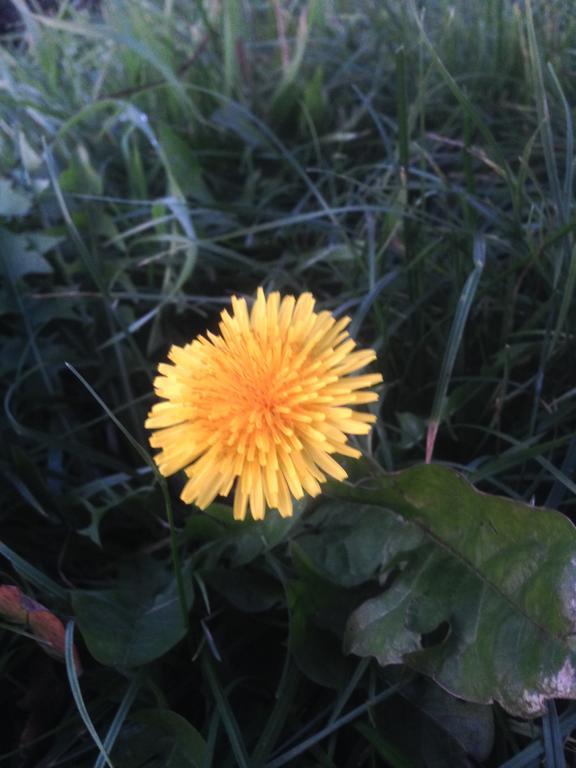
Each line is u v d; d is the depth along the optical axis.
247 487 0.11
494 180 0.20
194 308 0.19
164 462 0.12
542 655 0.11
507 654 0.11
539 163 0.21
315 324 0.12
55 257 0.20
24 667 0.14
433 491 0.12
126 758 0.12
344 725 0.13
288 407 0.11
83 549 0.16
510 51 0.23
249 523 0.13
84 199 0.20
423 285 0.17
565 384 0.16
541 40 0.23
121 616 0.13
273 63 0.26
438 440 0.16
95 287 0.20
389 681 0.12
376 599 0.12
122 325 0.18
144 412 0.18
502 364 0.16
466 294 0.14
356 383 0.12
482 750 0.12
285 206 0.22
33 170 0.20
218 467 0.12
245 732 0.13
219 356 0.12
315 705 0.13
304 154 0.23
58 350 0.18
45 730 0.13
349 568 0.13
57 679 0.13
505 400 0.16
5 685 0.14
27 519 0.16
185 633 0.13
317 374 0.12
